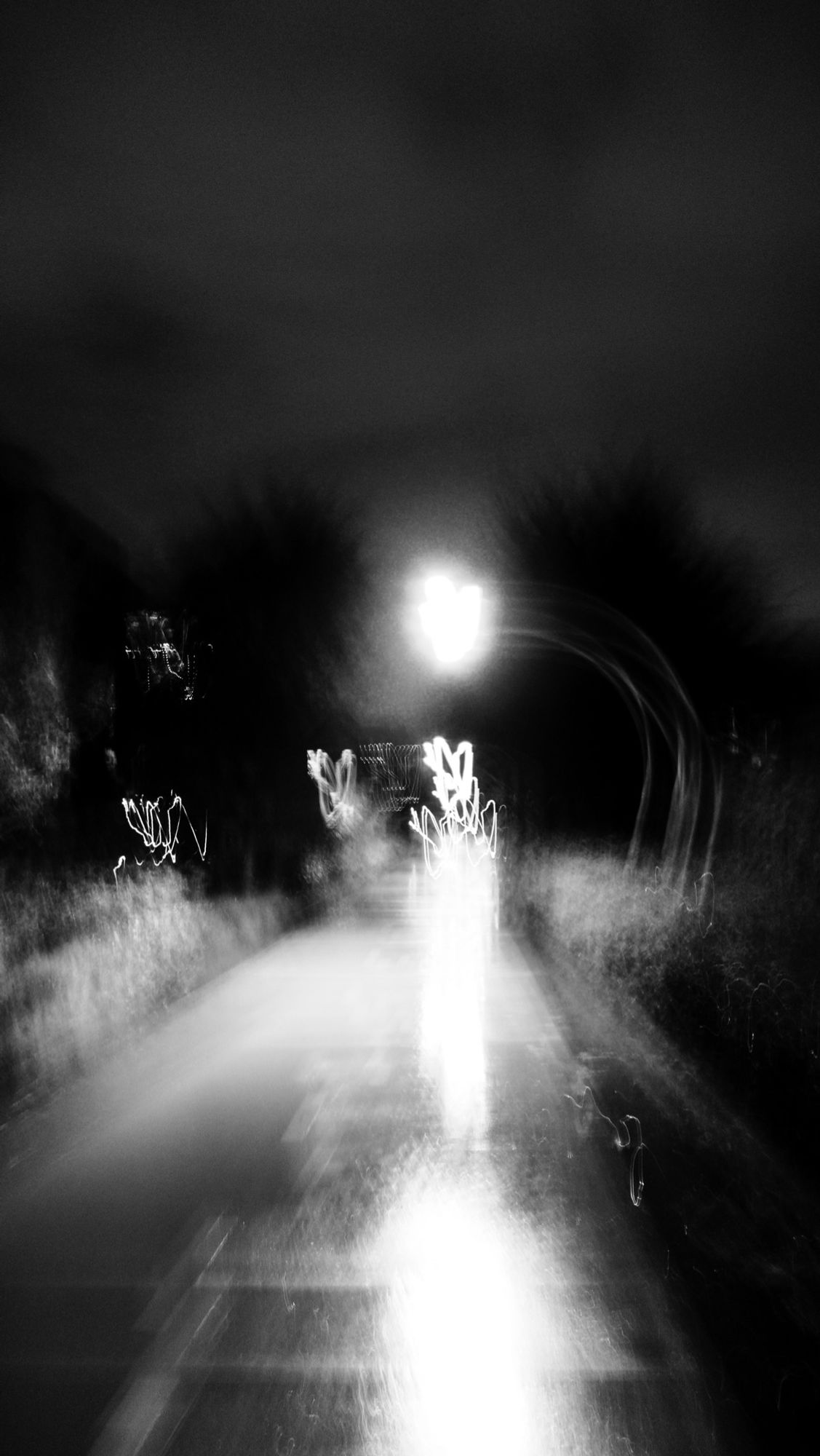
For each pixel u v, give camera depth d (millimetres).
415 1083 9734
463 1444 4371
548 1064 10344
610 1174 7340
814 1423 4277
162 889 16453
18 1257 6066
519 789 31547
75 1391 4738
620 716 26125
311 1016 12703
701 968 11805
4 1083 9016
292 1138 8195
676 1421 4496
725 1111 7965
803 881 14594
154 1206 6824
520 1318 5387
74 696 17406
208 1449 4332
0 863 13602
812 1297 5113
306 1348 5105
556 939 18531
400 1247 6234
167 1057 10727
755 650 23594
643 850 22453
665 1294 5570
